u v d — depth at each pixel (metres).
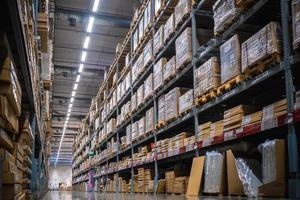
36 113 5.14
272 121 3.29
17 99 2.51
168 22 6.33
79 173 22.78
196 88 5.08
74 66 19.62
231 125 4.11
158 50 6.83
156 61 7.11
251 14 3.78
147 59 7.55
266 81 4.04
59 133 34.72
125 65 10.70
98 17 13.82
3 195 2.59
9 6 2.02
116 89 11.45
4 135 2.40
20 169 3.33
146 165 8.39
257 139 4.33
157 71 6.87
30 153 4.70
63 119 30.02
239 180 3.72
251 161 3.80
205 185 4.40
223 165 4.06
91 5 13.44
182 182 5.52
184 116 5.57
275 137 4.12
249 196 3.52
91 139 17.69
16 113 2.62
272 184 3.13
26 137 3.57
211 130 4.66
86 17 13.73
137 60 8.56
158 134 7.08
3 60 2.10
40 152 7.91
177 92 5.89
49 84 8.91
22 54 2.77
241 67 3.94
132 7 13.56
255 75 3.69
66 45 17.03
